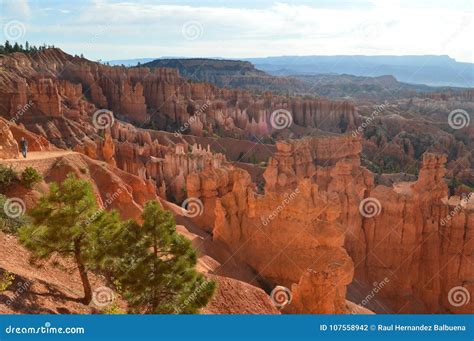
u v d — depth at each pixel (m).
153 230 20.83
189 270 20.92
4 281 20.38
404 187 76.75
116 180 49.28
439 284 48.91
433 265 49.09
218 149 130.00
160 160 87.25
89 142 63.81
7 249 24.36
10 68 135.38
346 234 48.94
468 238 48.19
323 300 32.03
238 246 42.88
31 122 102.06
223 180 54.69
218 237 43.31
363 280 48.84
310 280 32.28
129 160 89.69
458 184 92.69
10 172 36.06
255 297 28.77
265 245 41.50
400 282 48.34
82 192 21.67
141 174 78.44
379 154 131.00
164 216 21.06
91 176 48.31
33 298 20.30
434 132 146.50
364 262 49.22
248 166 103.31
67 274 24.53
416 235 48.84
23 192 35.53
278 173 59.19
